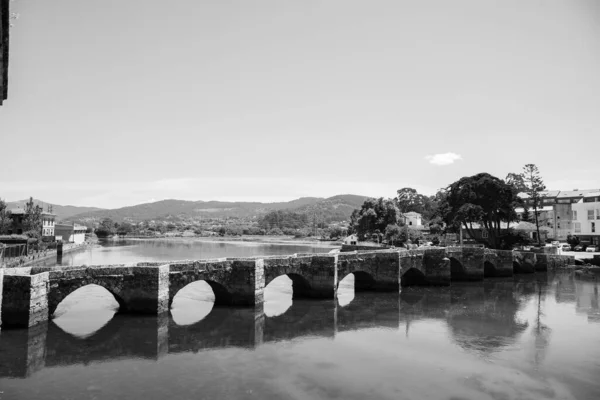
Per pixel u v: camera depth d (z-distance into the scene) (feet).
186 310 128.98
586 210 312.91
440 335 111.34
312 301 147.64
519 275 229.66
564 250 298.56
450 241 323.98
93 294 149.07
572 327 120.37
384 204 392.27
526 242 280.31
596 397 74.84
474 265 205.46
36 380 76.64
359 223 396.98
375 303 149.89
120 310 119.03
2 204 343.26
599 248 294.46
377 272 170.09
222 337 105.19
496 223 297.74
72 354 89.76
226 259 134.10
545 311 140.56
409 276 197.06
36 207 386.32
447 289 182.70
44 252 318.04
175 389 74.13
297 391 74.64
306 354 94.53
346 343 103.14
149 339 100.58
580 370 87.20
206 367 85.20
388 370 85.97
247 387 75.77
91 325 108.27
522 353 97.66
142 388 74.23
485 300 158.51
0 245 228.84
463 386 78.69
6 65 43.42
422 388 77.41
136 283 115.03
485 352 98.07
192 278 124.57
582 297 165.78
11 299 99.30
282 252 405.80
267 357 91.97
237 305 132.16
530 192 298.56
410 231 337.11
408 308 142.51
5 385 74.23
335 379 80.64
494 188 267.18
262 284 135.33
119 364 85.46
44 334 100.42
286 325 117.91
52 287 106.93
